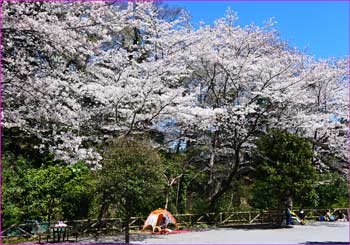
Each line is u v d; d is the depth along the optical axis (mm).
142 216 15094
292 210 19219
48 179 12141
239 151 17844
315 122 18266
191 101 16516
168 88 15586
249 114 17953
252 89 17781
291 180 15648
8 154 12406
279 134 16328
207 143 19062
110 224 13891
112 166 11047
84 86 13055
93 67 14188
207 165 20438
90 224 13289
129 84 14242
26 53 11328
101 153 12250
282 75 17531
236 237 13023
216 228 15602
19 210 11445
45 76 11781
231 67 16891
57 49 11141
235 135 17375
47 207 12570
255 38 18141
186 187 18312
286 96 16812
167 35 17703
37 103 11156
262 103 18031
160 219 14133
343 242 12273
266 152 16234
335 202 21141
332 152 20656
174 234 13617
